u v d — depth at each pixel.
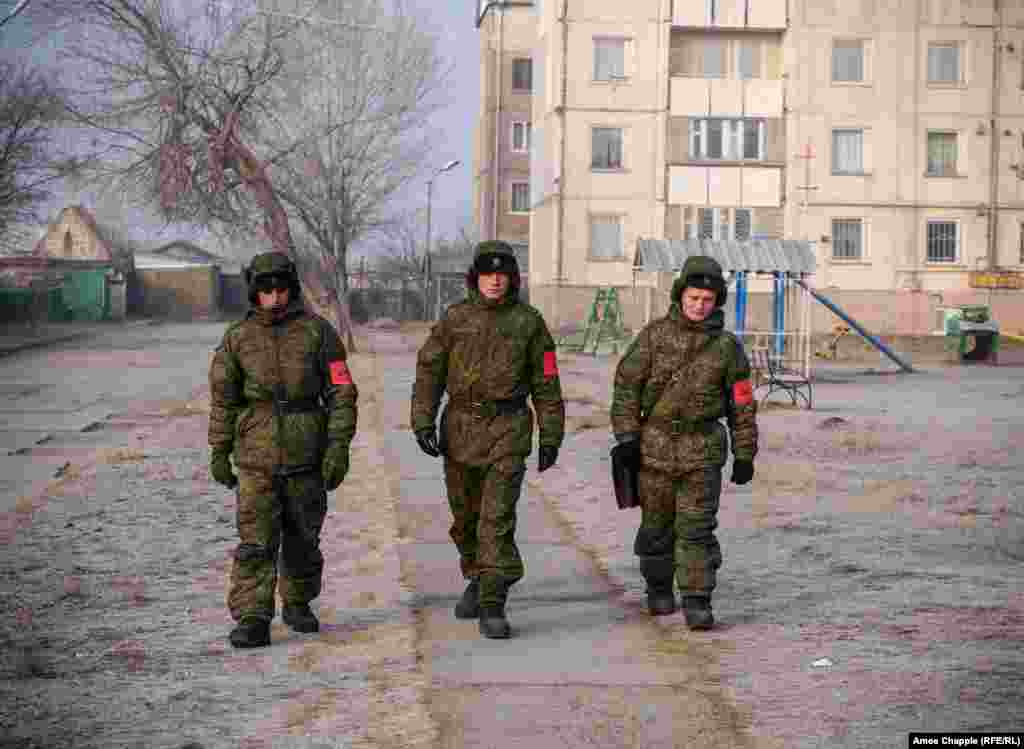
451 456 7.17
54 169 24.39
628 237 54.75
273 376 6.90
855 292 54.59
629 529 10.36
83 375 32.78
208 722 5.48
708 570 7.14
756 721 5.39
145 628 7.25
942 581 8.34
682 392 7.15
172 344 48.25
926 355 46.50
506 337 7.10
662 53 54.34
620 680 6.05
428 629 7.15
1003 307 54.56
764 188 54.72
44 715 5.60
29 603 7.85
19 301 54.50
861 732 5.21
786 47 54.41
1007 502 11.82
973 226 54.66
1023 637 6.80
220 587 8.39
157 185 37.91
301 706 5.68
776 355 30.19
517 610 7.66
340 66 40.88
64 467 15.44
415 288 72.31
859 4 54.25
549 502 11.96
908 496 12.06
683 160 54.59
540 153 58.72
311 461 6.94
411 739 5.18
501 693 5.83
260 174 39.75
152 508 11.77
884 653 6.50
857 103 54.59
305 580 7.12
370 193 41.97
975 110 54.59
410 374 30.92
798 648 6.64
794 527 10.45
